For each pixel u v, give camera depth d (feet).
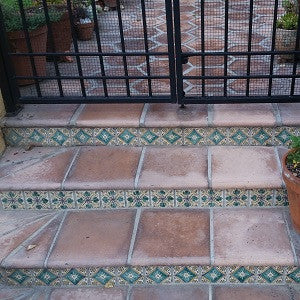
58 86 11.61
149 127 10.73
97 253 9.19
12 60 11.71
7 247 9.49
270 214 9.78
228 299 8.84
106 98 11.05
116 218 9.98
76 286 9.40
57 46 13.92
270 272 8.95
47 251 9.34
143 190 9.94
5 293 9.32
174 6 9.98
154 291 9.14
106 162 10.61
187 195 9.96
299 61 12.94
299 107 10.90
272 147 10.67
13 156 11.07
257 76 10.49
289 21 13.11
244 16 15.84
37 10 13.12
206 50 14.03
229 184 9.71
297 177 8.53
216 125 10.52
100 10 16.37
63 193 10.16
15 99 11.19
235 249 9.02
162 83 12.41
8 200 10.35
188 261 8.89
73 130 11.03
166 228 9.62
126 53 10.57
